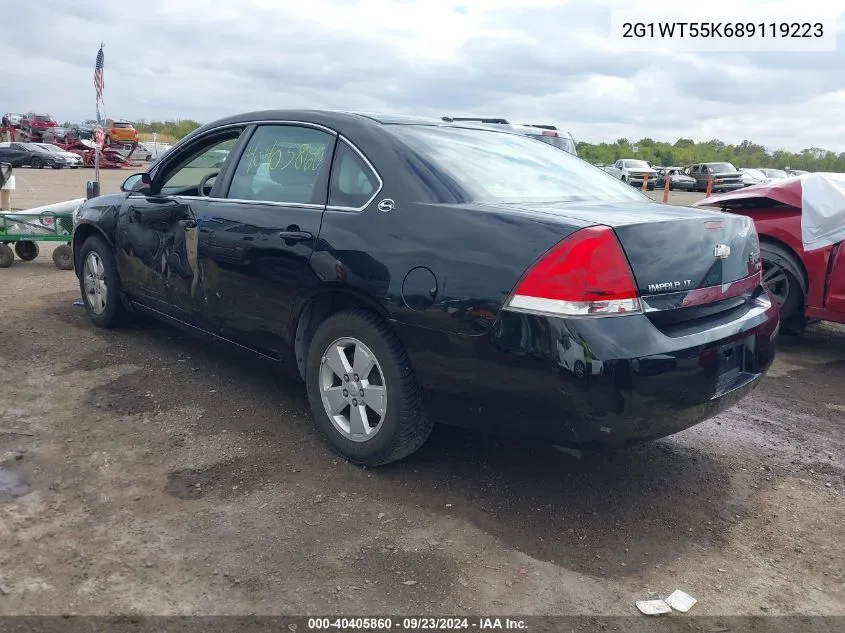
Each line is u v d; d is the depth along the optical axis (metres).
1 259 7.95
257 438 3.68
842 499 3.40
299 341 3.68
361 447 3.35
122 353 4.85
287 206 3.65
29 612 2.33
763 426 4.28
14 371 4.43
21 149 33.47
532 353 2.70
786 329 6.22
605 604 2.54
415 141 3.46
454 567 2.69
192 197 4.28
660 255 2.82
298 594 2.50
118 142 41.19
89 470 3.28
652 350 2.68
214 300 4.06
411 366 3.12
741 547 2.95
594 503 3.22
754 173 36.53
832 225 5.61
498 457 3.60
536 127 11.77
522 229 2.80
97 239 5.19
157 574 2.56
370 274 3.14
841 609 2.59
